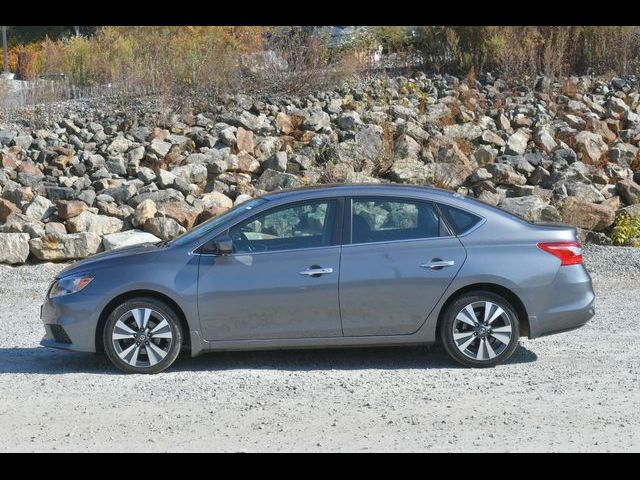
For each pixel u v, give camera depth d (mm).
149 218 15094
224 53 22547
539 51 24156
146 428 6672
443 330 8266
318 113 19766
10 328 10555
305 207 8414
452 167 17594
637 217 15953
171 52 22531
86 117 20297
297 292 8164
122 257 8359
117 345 8188
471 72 22781
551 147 19109
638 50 24500
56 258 14281
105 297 8172
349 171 17375
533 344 9273
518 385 7688
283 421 6789
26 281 13305
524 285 8234
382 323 8227
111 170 17422
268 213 8398
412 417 6828
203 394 7520
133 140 18875
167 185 16734
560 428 6535
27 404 7328
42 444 6352
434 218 8367
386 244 8273
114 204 15820
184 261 8234
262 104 20719
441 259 8227
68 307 8211
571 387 7605
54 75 22781
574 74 24375
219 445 6277
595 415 6828
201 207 15844
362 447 6188
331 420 6793
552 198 16906
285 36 23203
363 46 24734
